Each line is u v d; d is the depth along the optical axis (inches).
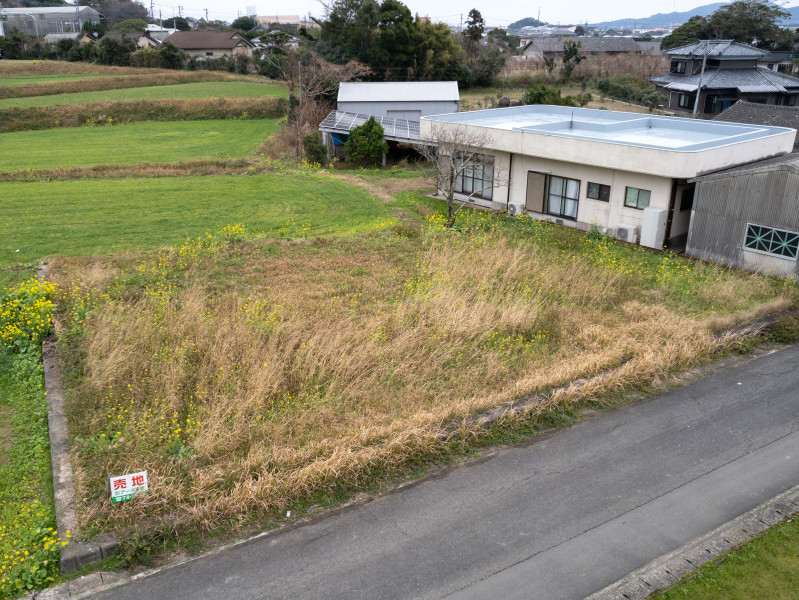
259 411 327.9
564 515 261.0
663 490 276.7
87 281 502.0
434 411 326.6
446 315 431.5
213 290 496.4
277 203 774.5
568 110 900.0
